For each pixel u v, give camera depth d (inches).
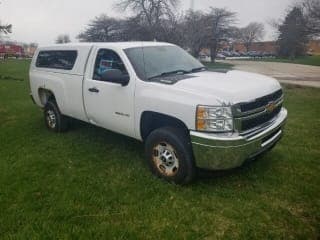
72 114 232.7
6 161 200.7
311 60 2005.4
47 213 142.3
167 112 157.2
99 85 196.4
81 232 129.1
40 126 283.0
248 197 154.5
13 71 970.7
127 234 127.9
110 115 193.9
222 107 141.9
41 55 265.1
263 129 160.1
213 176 175.0
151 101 164.1
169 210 144.4
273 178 173.2
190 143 155.7
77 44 224.2
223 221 136.6
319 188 162.9
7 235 127.7
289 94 486.3
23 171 185.5
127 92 178.1
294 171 182.5
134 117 177.2
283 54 2373.3
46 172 184.5
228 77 174.6
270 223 134.9
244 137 145.6
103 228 131.3
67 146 227.1
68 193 159.2
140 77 175.2
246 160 152.5
